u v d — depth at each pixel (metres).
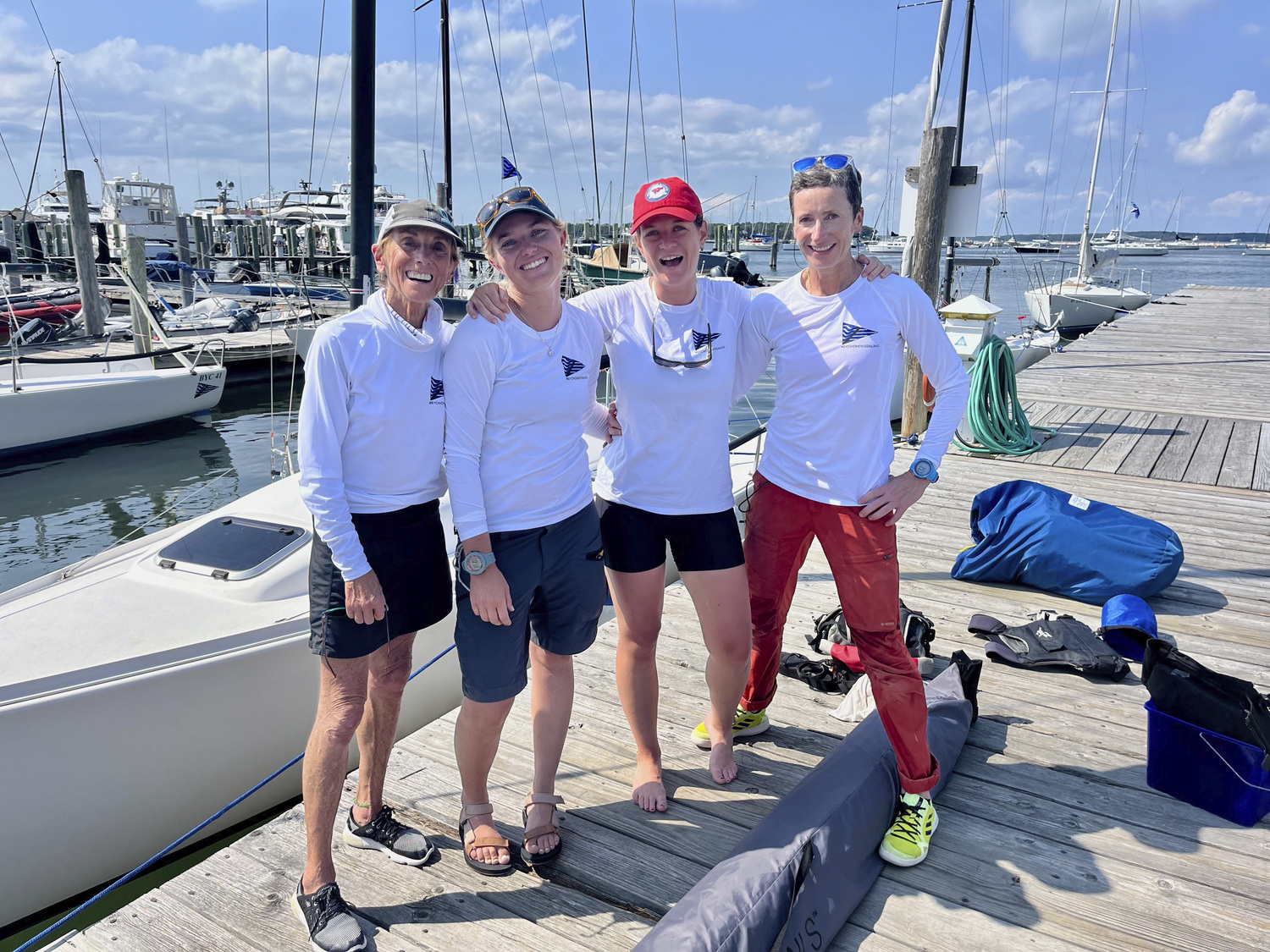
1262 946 1.89
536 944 1.96
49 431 10.63
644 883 2.15
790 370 2.16
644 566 2.22
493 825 2.24
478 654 2.01
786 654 3.32
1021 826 2.33
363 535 1.93
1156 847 2.23
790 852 1.94
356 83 6.04
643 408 2.14
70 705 2.65
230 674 2.96
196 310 17.72
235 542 3.49
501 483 1.98
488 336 1.89
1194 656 3.34
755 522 2.35
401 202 1.85
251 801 3.16
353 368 1.83
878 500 2.02
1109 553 3.79
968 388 2.10
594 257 13.05
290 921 2.05
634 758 2.71
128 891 3.01
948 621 3.69
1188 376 9.45
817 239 1.99
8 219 27.70
